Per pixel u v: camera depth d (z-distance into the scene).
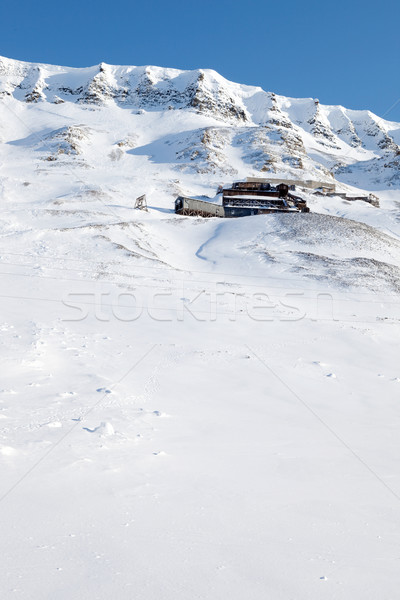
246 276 41.94
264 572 4.89
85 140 169.50
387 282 41.91
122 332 23.80
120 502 6.39
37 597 4.07
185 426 11.55
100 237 44.72
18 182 90.19
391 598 4.61
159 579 4.54
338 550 5.63
